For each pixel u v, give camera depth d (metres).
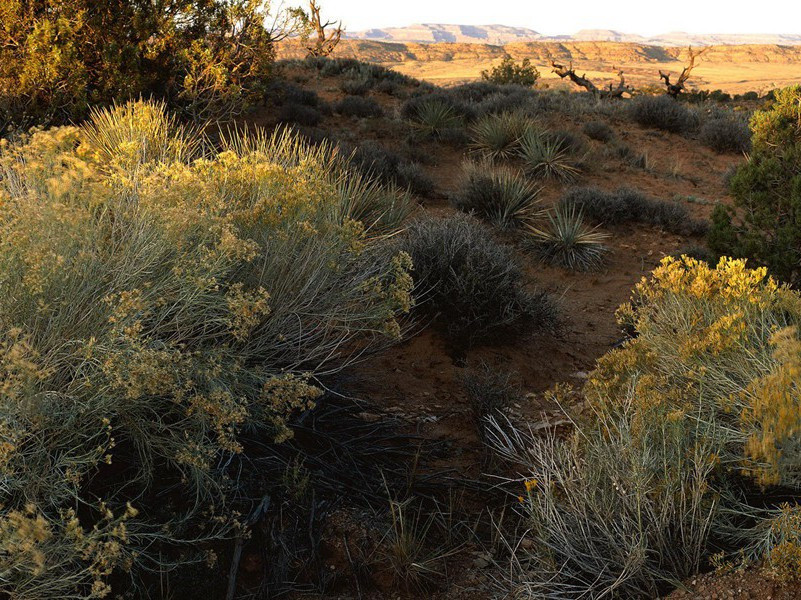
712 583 2.68
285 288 3.79
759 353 3.42
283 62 23.44
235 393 3.38
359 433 4.27
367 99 17.09
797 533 2.60
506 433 4.66
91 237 2.98
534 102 18.41
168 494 3.15
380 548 3.35
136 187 3.52
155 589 2.81
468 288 6.05
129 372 2.58
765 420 2.78
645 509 3.00
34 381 2.40
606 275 8.87
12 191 3.34
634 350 3.97
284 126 13.58
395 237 7.00
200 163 4.06
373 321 4.16
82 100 9.55
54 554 2.42
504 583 3.21
